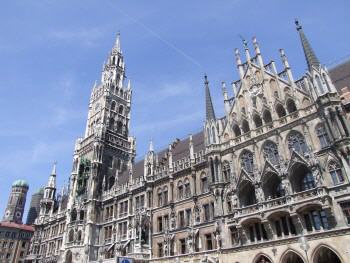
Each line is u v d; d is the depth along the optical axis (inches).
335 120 1405.0
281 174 1519.4
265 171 1605.6
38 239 3412.9
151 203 2274.9
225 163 1866.4
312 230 1368.1
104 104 3432.6
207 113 2065.7
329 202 1323.8
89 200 2751.0
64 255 2596.0
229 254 1610.5
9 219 6058.1
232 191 1711.4
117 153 3250.5
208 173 1941.4
